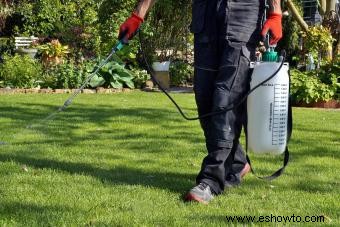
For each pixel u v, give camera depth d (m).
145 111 8.88
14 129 6.75
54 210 3.29
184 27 16.55
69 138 6.19
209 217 3.23
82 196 3.62
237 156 4.07
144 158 5.10
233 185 4.03
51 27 17.92
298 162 5.09
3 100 10.22
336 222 3.16
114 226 3.00
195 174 4.45
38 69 13.59
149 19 15.48
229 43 3.71
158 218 3.17
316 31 14.10
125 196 3.65
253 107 3.63
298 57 15.23
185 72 15.73
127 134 6.56
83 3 17.30
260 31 3.77
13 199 3.52
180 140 6.18
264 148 3.64
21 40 16.97
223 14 3.73
